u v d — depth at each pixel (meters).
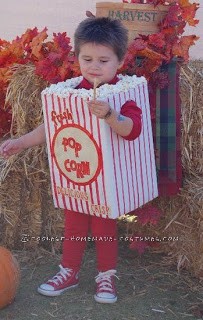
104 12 3.87
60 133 3.29
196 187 3.84
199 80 3.88
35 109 4.07
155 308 3.55
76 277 3.71
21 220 4.20
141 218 3.89
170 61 3.80
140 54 3.74
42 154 4.07
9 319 3.41
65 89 3.23
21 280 3.83
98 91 3.16
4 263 3.45
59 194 3.46
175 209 3.99
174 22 3.79
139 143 3.37
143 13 3.85
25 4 5.61
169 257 4.13
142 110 3.39
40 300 3.61
